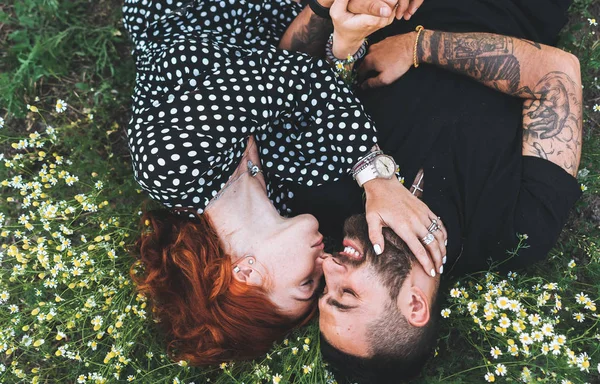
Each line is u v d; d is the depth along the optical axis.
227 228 1.64
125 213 2.19
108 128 2.50
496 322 1.87
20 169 2.18
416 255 1.55
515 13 1.94
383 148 1.80
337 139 1.68
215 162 1.57
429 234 1.58
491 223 1.67
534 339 1.66
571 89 1.73
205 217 1.65
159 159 1.52
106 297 2.06
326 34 1.85
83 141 2.31
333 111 1.67
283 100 1.65
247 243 1.62
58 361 2.21
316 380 1.76
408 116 1.81
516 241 1.66
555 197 1.65
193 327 1.71
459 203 1.68
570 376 1.77
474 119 1.76
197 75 1.64
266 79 1.64
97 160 2.31
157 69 1.68
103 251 2.10
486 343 1.99
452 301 1.89
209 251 1.64
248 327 1.67
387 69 1.87
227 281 1.60
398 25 2.01
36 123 2.50
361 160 1.68
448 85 1.84
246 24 1.86
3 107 2.45
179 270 1.72
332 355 1.59
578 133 1.72
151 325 2.11
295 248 1.60
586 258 2.20
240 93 1.59
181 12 1.76
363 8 1.55
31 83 2.45
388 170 1.67
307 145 1.72
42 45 2.43
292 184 1.80
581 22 2.36
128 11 1.84
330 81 1.68
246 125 1.58
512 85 1.79
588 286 2.17
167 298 1.76
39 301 2.06
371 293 1.50
